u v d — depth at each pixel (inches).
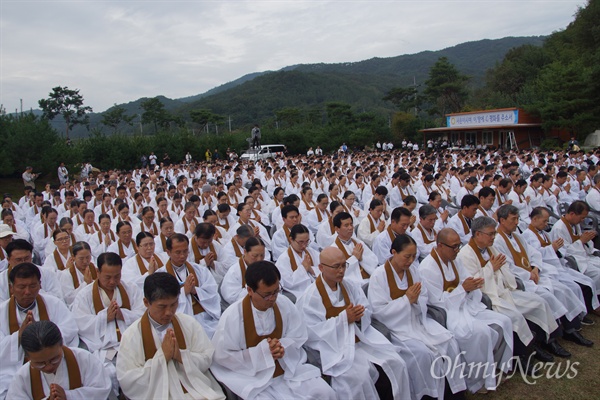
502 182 391.9
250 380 150.9
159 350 141.8
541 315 202.4
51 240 308.2
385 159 926.4
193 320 154.6
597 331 227.6
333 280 175.6
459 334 184.1
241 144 1793.8
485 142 1576.0
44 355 124.8
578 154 779.4
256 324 154.9
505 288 208.8
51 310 172.9
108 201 437.4
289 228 289.1
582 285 238.2
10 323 167.5
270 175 667.4
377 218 303.9
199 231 237.5
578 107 1354.6
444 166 702.5
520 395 180.5
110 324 177.9
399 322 181.6
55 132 1114.1
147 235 229.3
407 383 164.1
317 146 1963.6
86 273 210.1
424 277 200.4
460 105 2504.9
